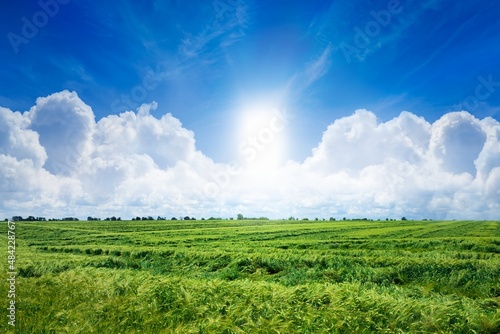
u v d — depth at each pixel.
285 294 10.73
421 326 8.38
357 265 18.48
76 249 31.11
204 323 8.75
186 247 32.69
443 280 15.12
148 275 14.80
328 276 16.45
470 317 8.68
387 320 8.70
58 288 12.84
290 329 8.37
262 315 9.31
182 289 11.27
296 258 20.67
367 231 47.22
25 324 9.05
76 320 9.31
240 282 13.01
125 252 27.94
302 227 59.03
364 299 9.85
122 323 8.92
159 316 9.45
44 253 27.48
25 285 13.27
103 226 67.44
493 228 45.81
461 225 52.00
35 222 72.38
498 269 15.73
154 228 64.44
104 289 12.05
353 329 8.44
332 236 42.06
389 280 15.64
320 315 9.17
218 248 29.61
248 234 47.75
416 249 26.97
